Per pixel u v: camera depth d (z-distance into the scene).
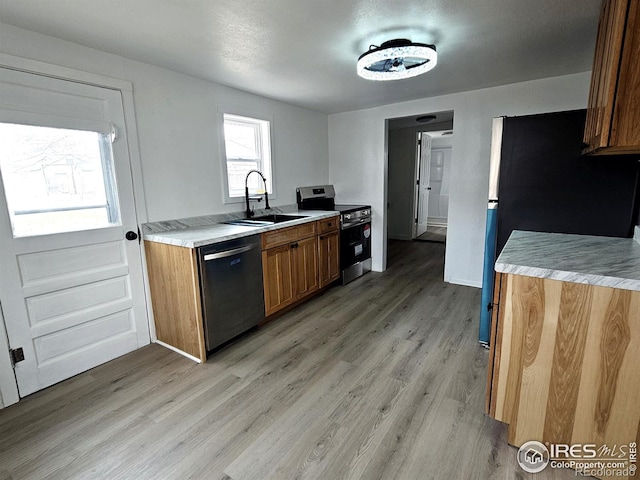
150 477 1.41
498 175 2.17
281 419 1.74
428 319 2.93
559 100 3.00
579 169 1.94
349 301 3.41
